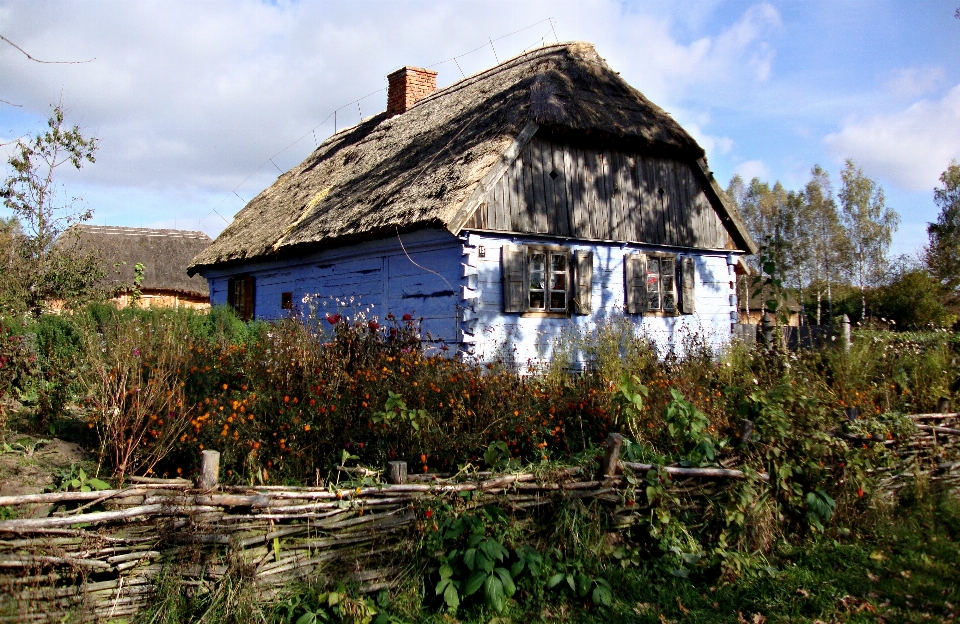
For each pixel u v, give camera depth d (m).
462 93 14.07
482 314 9.90
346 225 11.12
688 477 5.13
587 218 11.26
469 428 5.66
